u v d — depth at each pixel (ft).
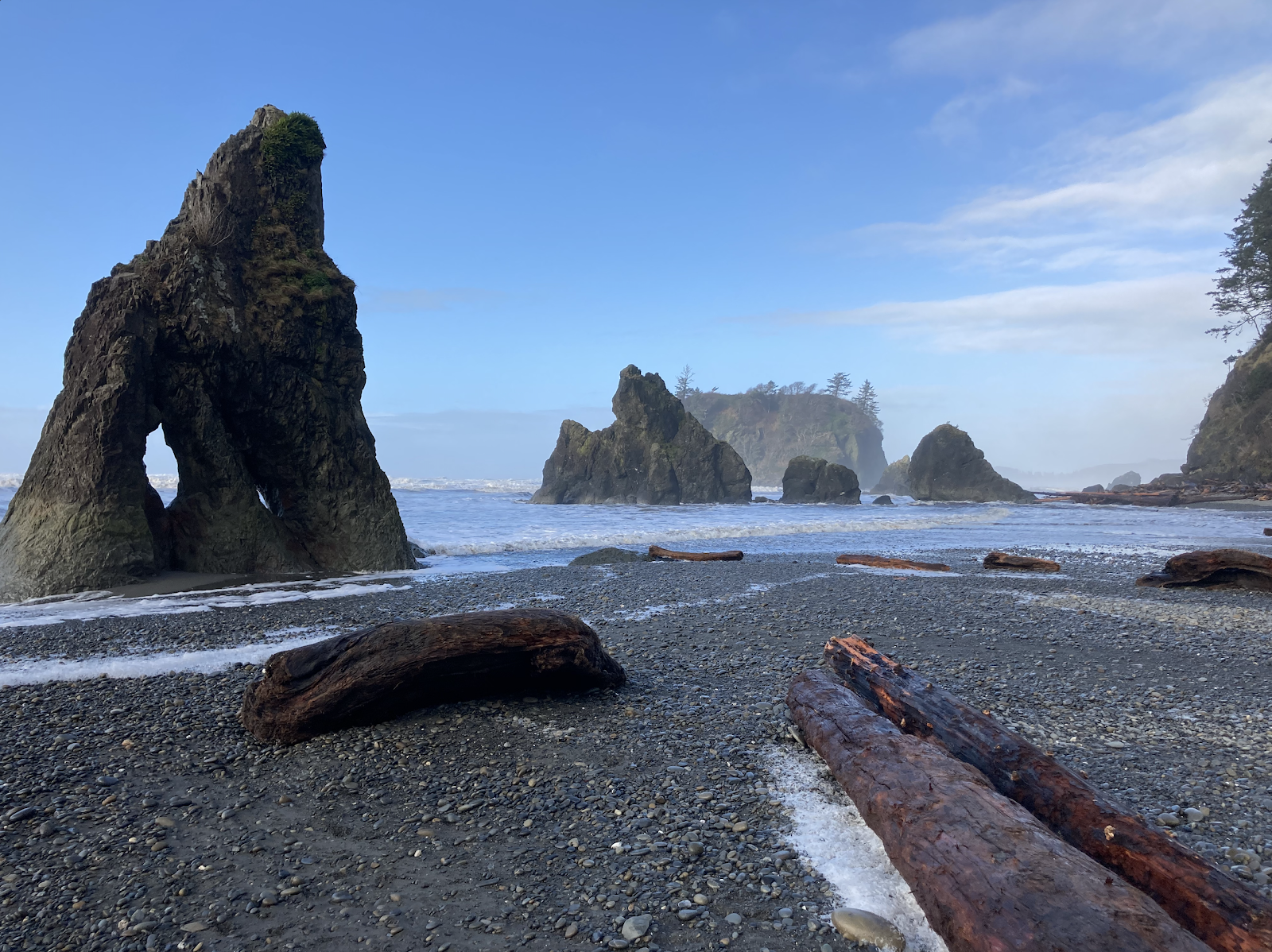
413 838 13.89
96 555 44.70
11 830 13.91
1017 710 21.47
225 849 13.44
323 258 57.98
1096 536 98.43
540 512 153.58
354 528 56.70
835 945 10.42
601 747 18.33
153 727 19.67
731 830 13.88
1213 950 8.94
